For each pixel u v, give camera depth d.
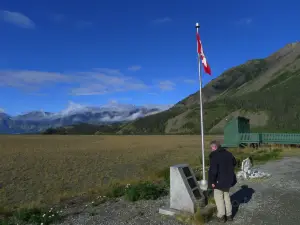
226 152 7.08
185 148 52.94
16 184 21.56
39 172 27.02
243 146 34.34
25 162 34.44
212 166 7.05
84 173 26.17
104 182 21.72
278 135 33.66
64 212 8.60
